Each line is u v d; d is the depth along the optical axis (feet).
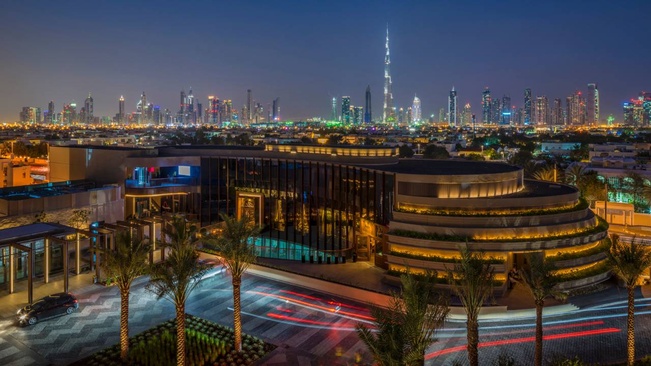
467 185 167.84
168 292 102.78
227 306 137.59
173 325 121.90
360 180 181.98
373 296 139.03
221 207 235.61
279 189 216.13
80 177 238.68
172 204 239.71
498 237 149.69
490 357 107.96
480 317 129.59
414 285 71.82
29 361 102.99
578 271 150.82
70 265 168.45
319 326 124.26
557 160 520.83
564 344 114.11
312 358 107.14
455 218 151.74
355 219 185.16
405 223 155.53
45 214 179.42
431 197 160.86
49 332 117.50
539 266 94.27
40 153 508.12
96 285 151.23
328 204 196.85
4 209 170.91
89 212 195.11
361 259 183.93
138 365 102.63
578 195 177.99
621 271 98.22
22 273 155.84
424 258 146.51
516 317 130.21
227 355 107.45
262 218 223.71
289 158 219.20
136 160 224.74
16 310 130.21
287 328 123.03
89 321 124.26
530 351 110.73
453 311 129.39
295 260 182.50
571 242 151.84
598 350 110.83
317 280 151.64
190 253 103.45
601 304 139.54
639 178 287.89
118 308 133.39
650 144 570.46
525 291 145.07
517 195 172.76
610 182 327.06
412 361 64.64
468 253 89.30
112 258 102.68
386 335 66.74
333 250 190.08
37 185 207.31
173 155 242.78
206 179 236.84
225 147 278.26
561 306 134.82
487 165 219.41
